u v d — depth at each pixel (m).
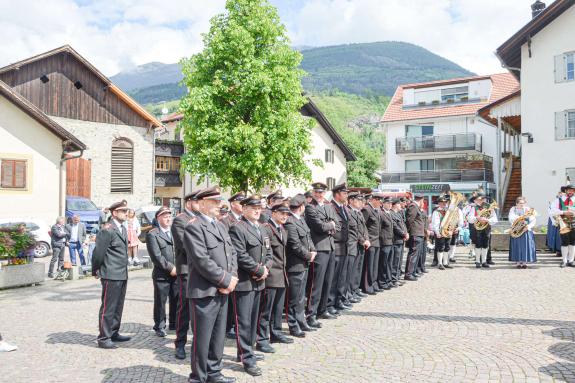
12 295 11.84
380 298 10.40
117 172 30.27
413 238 12.71
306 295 8.45
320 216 8.39
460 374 5.68
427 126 41.84
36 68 27.44
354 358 6.39
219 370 5.63
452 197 14.84
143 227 25.73
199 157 21.09
